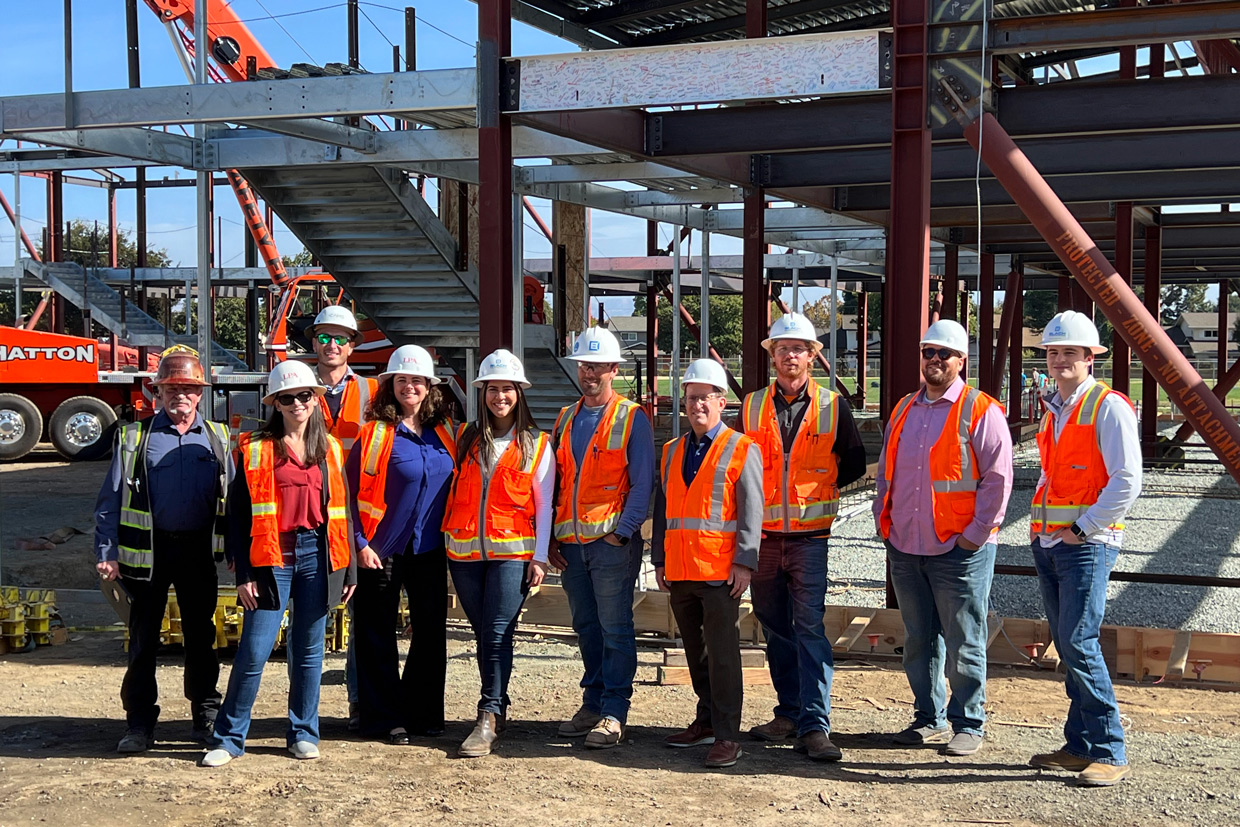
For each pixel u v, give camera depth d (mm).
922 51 7117
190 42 17844
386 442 5699
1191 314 81812
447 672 7230
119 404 21922
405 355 5734
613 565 5684
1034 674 7102
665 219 17406
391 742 5773
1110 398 5008
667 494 5504
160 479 5512
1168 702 6480
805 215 17609
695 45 7586
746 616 7727
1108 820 4562
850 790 4973
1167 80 8453
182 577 5629
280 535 5430
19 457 20703
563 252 18453
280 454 5430
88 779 5133
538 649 7809
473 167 13789
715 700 5371
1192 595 9266
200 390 5711
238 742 5473
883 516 5633
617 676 5719
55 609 8148
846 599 9250
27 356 20641
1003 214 14859
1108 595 9289
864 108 9461
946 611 5469
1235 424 6703
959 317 31672
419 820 4625
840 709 6363
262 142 11906
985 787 4980
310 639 5508
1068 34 6883
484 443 5668
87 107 9570
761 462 5449
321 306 23906
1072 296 24438
